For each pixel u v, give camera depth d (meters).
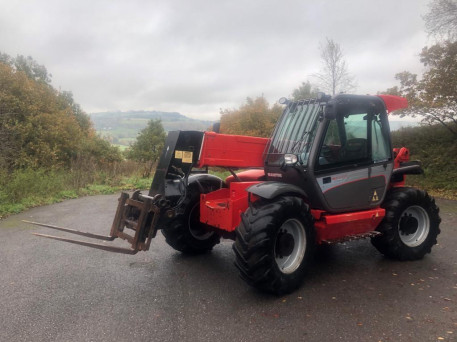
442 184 10.37
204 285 3.91
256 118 21.02
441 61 10.93
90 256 4.93
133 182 12.86
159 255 4.97
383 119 4.51
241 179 4.65
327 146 4.01
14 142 14.25
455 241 5.50
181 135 4.14
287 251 3.71
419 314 3.19
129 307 3.39
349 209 4.22
